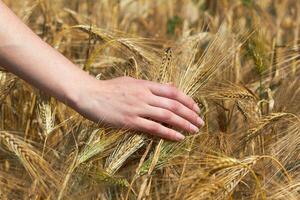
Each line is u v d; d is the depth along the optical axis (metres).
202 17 1.98
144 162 1.14
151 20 2.02
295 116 1.24
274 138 1.28
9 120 1.34
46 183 1.14
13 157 1.20
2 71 1.29
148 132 1.12
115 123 1.12
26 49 1.09
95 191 1.13
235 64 1.44
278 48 1.50
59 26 1.65
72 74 1.11
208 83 1.23
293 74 1.46
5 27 1.08
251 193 1.20
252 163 1.11
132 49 1.32
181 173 1.16
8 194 1.17
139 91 1.11
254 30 1.49
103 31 1.43
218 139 1.25
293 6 2.16
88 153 1.12
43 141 1.26
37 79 1.10
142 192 1.11
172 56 1.23
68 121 1.25
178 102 1.12
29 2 1.74
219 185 1.08
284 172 1.19
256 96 1.32
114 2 1.83
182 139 1.13
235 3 1.97
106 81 1.13
